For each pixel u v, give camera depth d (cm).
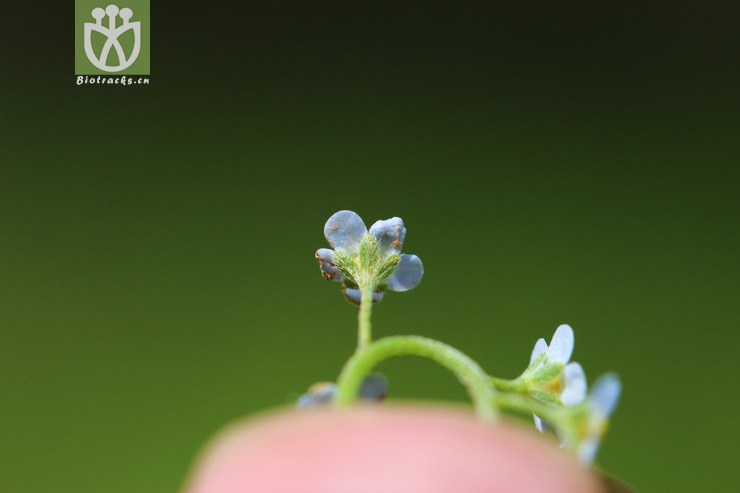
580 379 14
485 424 13
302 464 12
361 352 13
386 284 15
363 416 13
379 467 12
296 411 13
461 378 13
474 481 12
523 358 33
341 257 15
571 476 13
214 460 13
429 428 12
